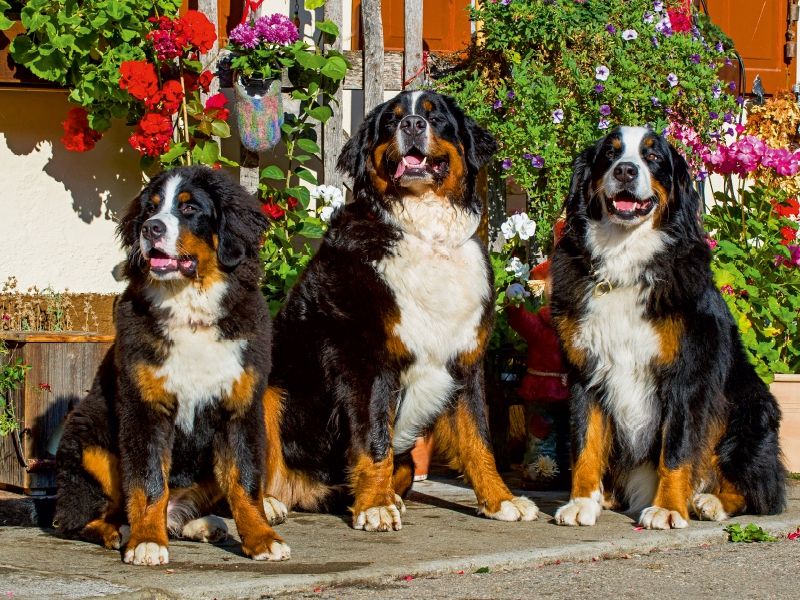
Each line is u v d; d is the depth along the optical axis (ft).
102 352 16.34
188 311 11.93
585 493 14.32
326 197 19.99
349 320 13.99
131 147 21.11
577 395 14.75
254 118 19.48
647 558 12.29
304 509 15.48
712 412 14.25
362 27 21.27
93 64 19.13
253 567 11.10
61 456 12.74
